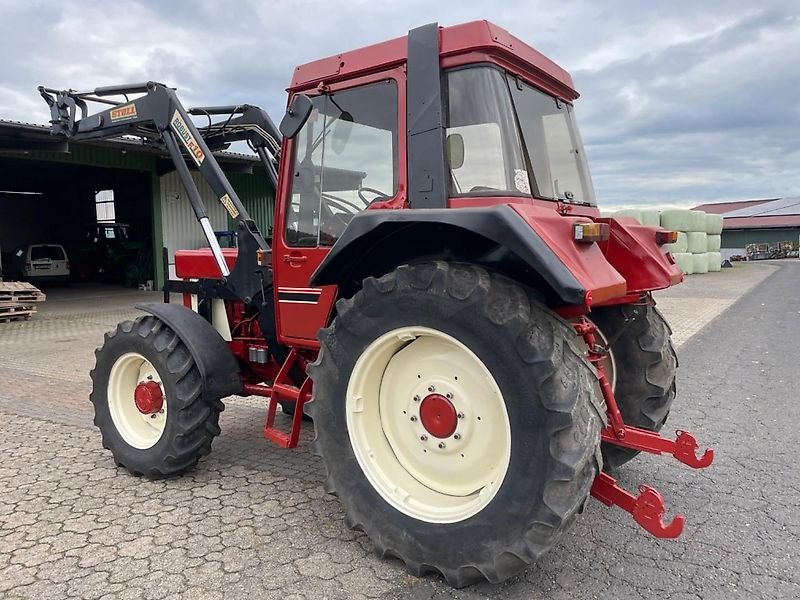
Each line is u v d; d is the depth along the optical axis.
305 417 5.21
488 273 2.57
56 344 9.64
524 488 2.39
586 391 2.40
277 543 3.04
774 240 50.16
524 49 3.09
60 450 4.50
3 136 12.50
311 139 3.43
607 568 2.83
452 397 2.75
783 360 7.61
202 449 3.85
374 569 2.79
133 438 4.02
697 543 3.07
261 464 4.16
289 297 3.56
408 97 2.93
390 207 3.00
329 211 3.36
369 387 2.95
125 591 2.64
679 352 8.18
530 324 2.40
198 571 2.79
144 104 4.33
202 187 17.38
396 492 2.84
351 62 3.23
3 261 22.34
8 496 3.64
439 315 2.57
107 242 21.72
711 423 5.06
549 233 2.41
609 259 3.24
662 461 4.18
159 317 3.89
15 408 5.75
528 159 2.95
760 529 3.22
